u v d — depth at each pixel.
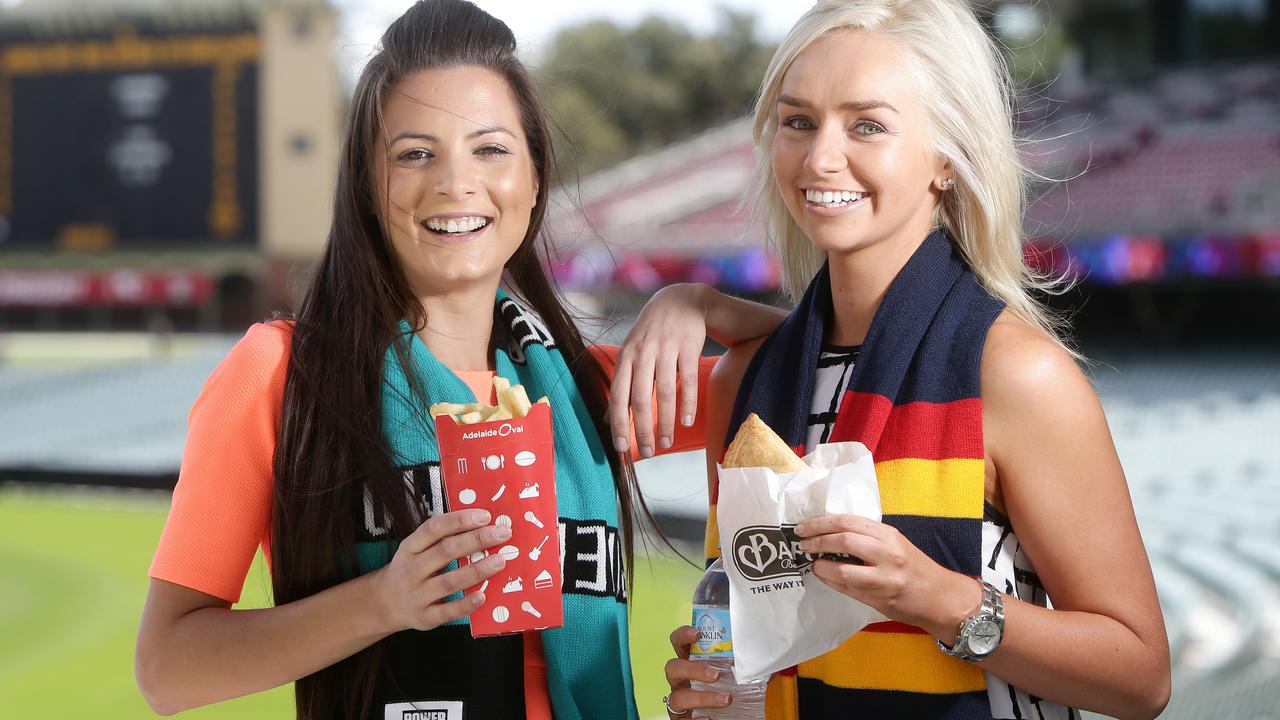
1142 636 1.69
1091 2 24.61
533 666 1.90
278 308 1.99
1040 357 1.75
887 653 1.73
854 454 1.58
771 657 1.61
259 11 28.12
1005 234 1.88
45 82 28.84
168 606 1.76
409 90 1.87
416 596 1.58
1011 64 2.64
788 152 1.85
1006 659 1.62
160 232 29.03
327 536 1.78
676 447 2.21
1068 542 1.72
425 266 1.89
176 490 1.83
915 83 1.79
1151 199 22.25
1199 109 23.88
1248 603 8.73
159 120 28.69
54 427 23.92
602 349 2.22
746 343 2.13
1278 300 23.17
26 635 9.20
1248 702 5.26
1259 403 17.98
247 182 28.72
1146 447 16.17
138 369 27.34
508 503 1.60
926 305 1.84
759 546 1.60
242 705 6.98
